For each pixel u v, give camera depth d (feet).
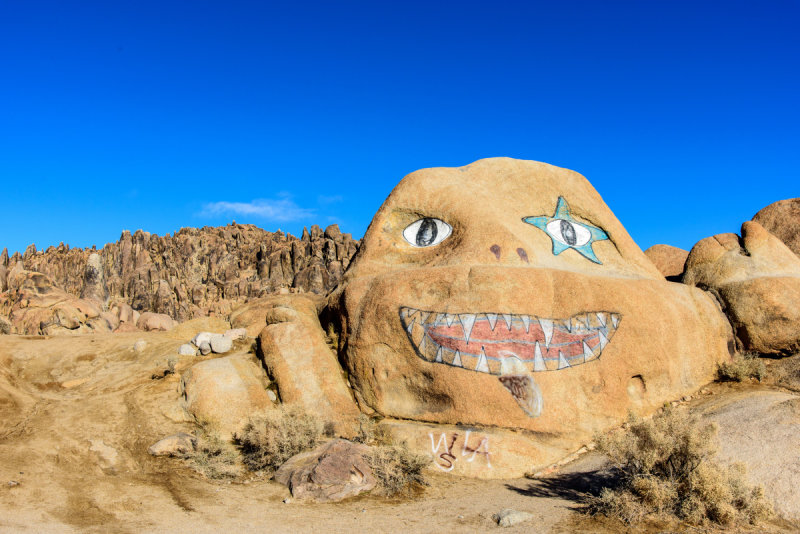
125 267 403.13
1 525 24.44
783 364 48.24
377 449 35.83
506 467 36.68
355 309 46.32
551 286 42.65
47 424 40.81
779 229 66.85
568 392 40.22
